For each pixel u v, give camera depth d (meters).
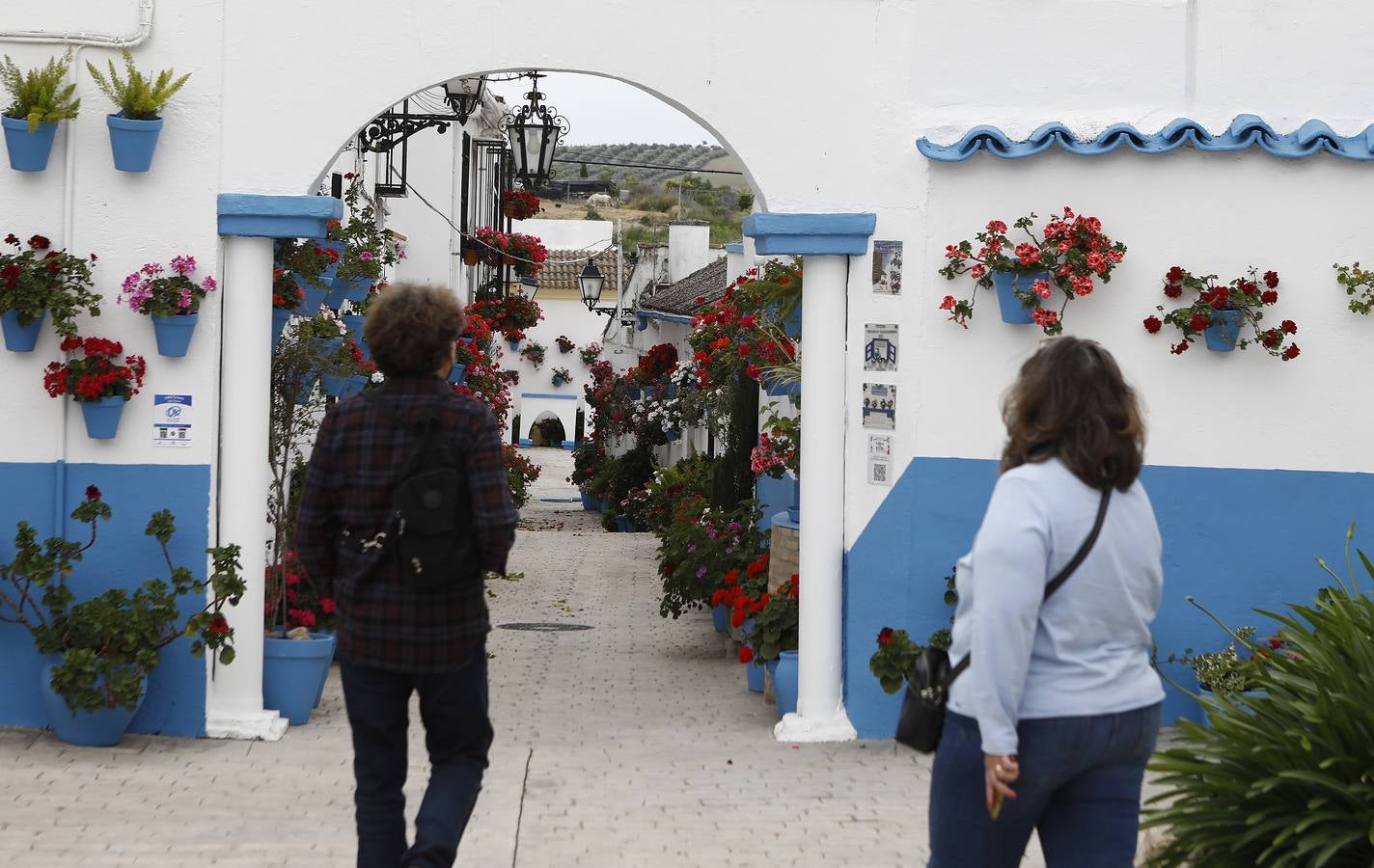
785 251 8.18
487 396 17.22
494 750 7.96
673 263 31.88
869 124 8.19
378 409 4.61
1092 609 3.67
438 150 19.88
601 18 8.07
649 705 9.51
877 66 8.18
